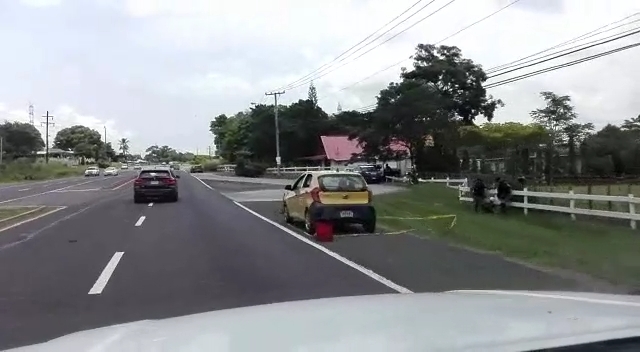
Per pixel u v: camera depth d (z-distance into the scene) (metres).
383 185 44.25
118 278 9.56
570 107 51.81
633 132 39.91
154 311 7.39
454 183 37.34
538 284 8.96
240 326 2.68
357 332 2.43
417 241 14.20
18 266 10.74
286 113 82.31
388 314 2.81
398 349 2.15
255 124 83.81
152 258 11.57
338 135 78.12
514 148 39.44
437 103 48.88
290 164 82.06
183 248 12.93
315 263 10.96
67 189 45.19
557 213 19.62
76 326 6.75
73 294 8.41
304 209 16.28
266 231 16.17
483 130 50.47
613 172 35.22
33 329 6.64
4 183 64.06
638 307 2.85
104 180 64.56
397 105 48.59
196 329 2.70
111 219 19.94
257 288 8.75
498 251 12.53
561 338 2.22
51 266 10.72
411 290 8.54
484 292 3.70
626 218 16.22
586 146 35.94
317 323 2.64
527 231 16.31
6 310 7.51
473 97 54.69
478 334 2.33
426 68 54.62
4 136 120.31
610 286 8.80
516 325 2.46
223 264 10.85
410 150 50.72
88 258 11.62
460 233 15.89
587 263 10.84
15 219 20.36
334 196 15.56
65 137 156.50
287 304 3.28
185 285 8.99
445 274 9.84
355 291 8.48
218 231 16.19
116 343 2.60
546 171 32.19
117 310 7.48
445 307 2.98
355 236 15.20
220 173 91.38
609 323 2.43
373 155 53.00
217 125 140.25
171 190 28.59
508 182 23.36
